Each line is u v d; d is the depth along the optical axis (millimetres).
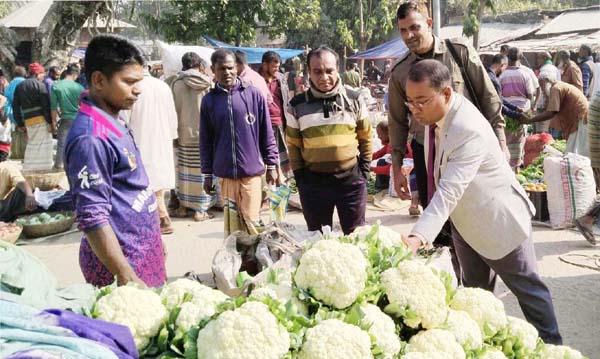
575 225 6645
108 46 2729
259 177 5648
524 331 2799
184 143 7883
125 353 2049
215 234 7383
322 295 2379
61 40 17547
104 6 18000
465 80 4555
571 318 4699
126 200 2867
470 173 3238
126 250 2877
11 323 1866
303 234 4438
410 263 2576
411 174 7727
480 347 2588
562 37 27922
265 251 4211
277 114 7707
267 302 2176
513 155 8664
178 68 9477
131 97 2822
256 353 1998
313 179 4836
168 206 8570
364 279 2436
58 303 2225
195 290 2400
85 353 1860
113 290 2307
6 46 19469
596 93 5988
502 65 9914
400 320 2508
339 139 4680
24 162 11516
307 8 25344
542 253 6285
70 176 2703
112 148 2758
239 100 5449
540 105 11023
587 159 6641
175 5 21406
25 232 7328
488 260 3588
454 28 36375
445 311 2529
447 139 3295
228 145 5480
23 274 2184
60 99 10547
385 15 34125
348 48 36688
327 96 4664
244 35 21344
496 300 2793
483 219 3451
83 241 3016
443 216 3162
